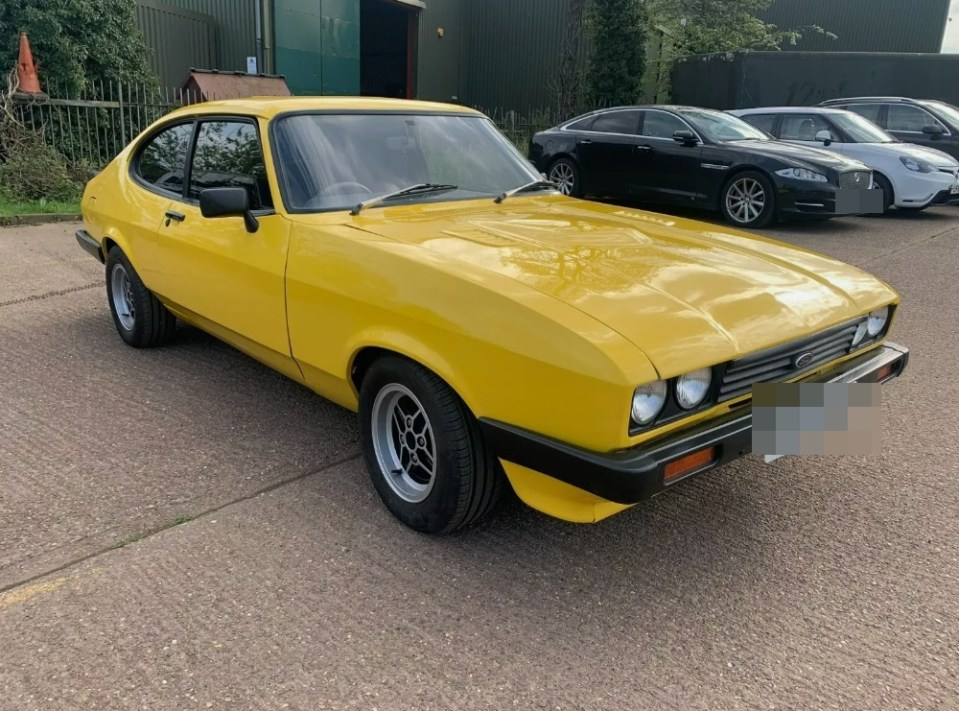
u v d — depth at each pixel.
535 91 24.89
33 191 10.37
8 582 2.75
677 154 10.67
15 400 4.30
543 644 2.50
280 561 2.91
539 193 4.23
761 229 10.19
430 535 3.09
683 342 2.48
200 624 2.56
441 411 2.81
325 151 3.69
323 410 4.28
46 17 11.21
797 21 23.25
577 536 3.13
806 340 2.85
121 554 2.93
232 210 3.38
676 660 2.44
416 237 3.18
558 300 2.59
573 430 2.44
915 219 11.24
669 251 3.23
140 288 4.88
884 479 3.64
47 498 3.29
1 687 2.28
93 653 2.42
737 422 2.65
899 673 2.39
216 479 3.50
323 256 3.20
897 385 4.83
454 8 24.98
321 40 19.47
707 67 17.31
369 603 2.68
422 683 2.32
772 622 2.63
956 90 15.04
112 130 11.99
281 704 2.23
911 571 2.92
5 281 6.87
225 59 18.59
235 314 3.82
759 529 3.21
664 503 3.40
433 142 4.07
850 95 15.82
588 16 20.08
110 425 4.02
